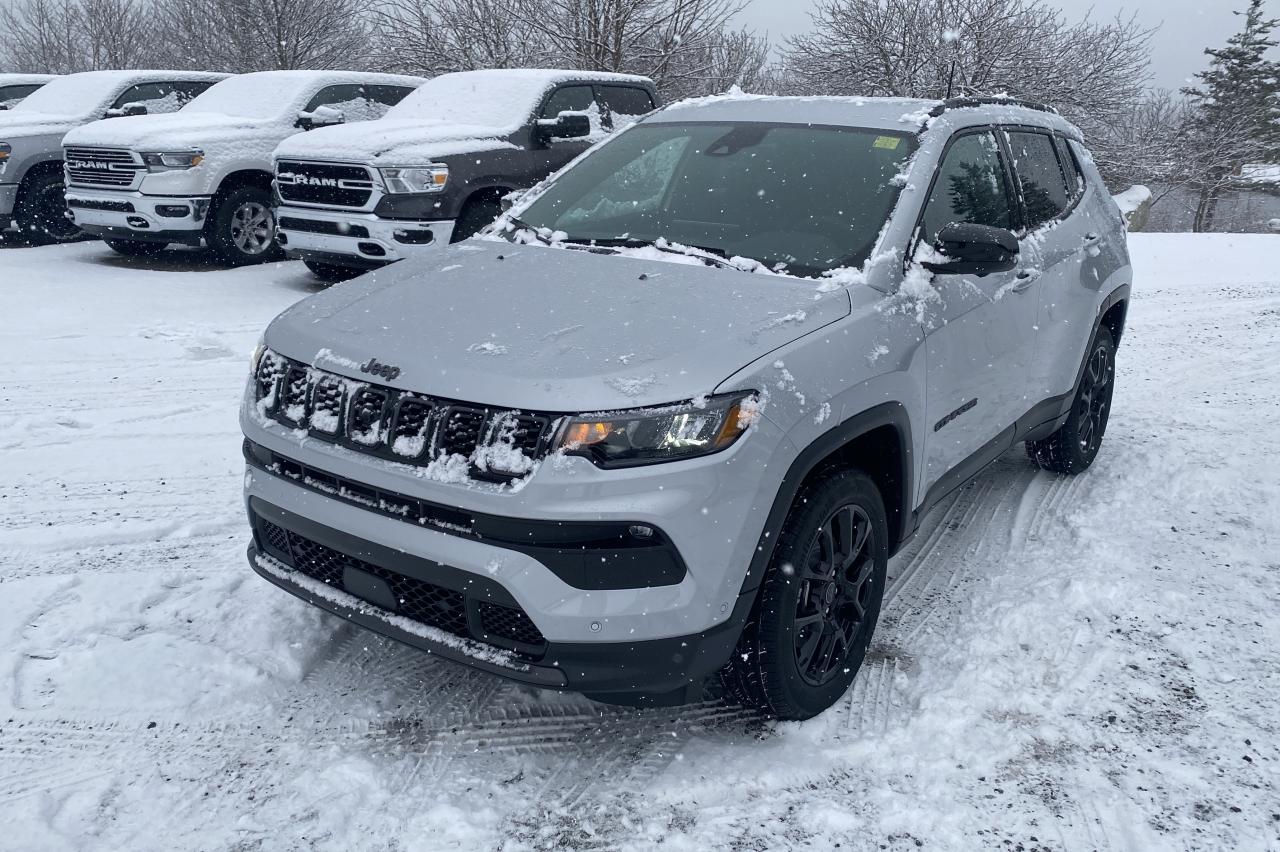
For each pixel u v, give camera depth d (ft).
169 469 16.21
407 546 8.66
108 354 22.41
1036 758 9.55
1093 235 16.30
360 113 36.24
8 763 8.97
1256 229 149.79
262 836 8.25
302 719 9.86
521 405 8.32
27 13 97.76
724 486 8.48
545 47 56.80
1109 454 18.16
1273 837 8.58
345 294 10.78
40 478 15.56
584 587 8.31
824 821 8.63
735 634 8.92
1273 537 14.51
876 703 10.48
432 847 8.20
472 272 11.08
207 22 77.30
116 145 31.68
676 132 13.84
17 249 36.27
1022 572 13.48
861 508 10.27
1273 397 21.54
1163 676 10.95
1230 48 159.53
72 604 11.60
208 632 11.17
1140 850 8.41
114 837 8.18
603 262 11.21
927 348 10.98
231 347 23.54
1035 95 70.44
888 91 70.85
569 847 8.27
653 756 9.53
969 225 11.11
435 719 9.98
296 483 9.54
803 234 11.50
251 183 33.88
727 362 8.83
